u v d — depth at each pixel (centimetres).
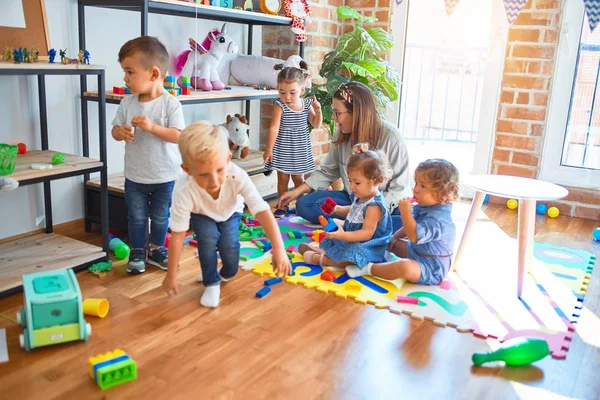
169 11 266
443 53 564
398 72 363
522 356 156
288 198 277
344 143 261
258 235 254
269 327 175
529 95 320
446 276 216
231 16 274
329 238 222
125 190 217
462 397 143
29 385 142
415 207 215
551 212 317
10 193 231
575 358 163
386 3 352
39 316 155
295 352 161
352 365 155
